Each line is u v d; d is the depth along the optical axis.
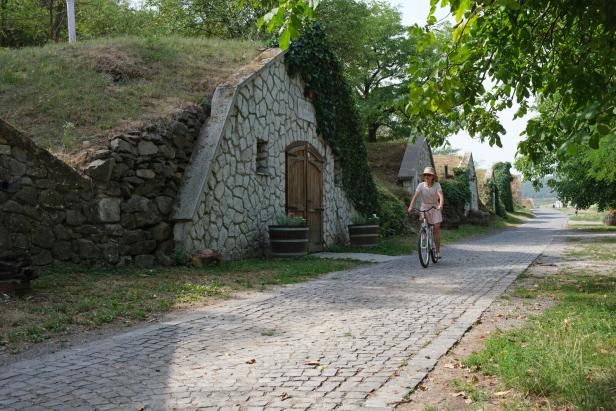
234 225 11.16
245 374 3.79
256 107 12.03
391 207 21.19
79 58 12.62
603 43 4.00
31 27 26.92
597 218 50.72
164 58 13.31
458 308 6.07
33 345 4.63
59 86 11.16
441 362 3.99
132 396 3.36
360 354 4.26
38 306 5.87
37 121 9.88
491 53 4.56
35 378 3.71
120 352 4.38
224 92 11.28
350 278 8.86
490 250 14.46
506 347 4.09
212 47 14.63
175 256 9.52
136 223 9.22
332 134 15.58
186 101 11.09
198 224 10.02
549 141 4.41
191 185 10.03
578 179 25.81
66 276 7.77
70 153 8.96
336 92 16.05
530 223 42.66
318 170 15.05
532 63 4.45
